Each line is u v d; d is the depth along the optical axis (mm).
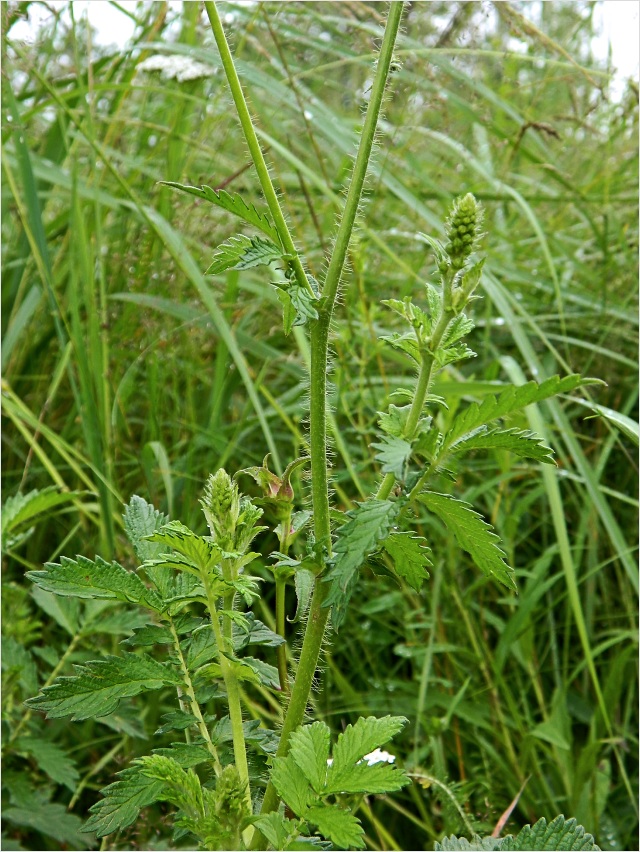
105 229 708
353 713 522
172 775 228
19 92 721
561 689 509
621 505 627
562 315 604
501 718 497
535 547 621
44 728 476
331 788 224
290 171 775
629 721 548
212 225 662
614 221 765
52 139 685
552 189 822
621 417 432
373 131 243
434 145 796
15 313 623
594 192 807
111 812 234
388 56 243
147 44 629
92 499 606
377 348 573
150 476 551
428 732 476
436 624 544
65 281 688
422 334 239
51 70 727
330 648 552
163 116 759
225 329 532
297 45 729
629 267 734
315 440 237
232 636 266
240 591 235
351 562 212
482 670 544
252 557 245
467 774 507
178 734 481
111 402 618
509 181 856
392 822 486
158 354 635
